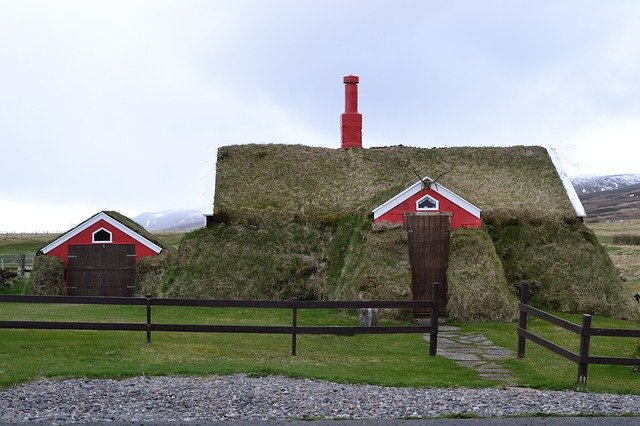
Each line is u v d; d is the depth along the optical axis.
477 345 22.45
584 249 31.14
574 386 15.52
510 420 12.01
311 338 22.31
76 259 33.97
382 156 36.44
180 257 31.67
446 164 35.66
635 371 17.92
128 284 34.03
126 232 34.31
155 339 19.59
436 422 11.80
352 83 38.47
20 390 13.41
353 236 31.36
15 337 18.91
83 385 13.88
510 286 29.59
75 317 26.11
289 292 30.45
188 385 14.05
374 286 28.20
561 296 29.73
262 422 11.60
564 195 33.50
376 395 13.77
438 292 19.53
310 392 13.77
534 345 22.34
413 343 22.52
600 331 15.59
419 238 29.64
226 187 34.31
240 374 15.40
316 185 34.72
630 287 42.56
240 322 26.38
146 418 11.65
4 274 38.78
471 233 29.70
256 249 31.56
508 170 35.22
